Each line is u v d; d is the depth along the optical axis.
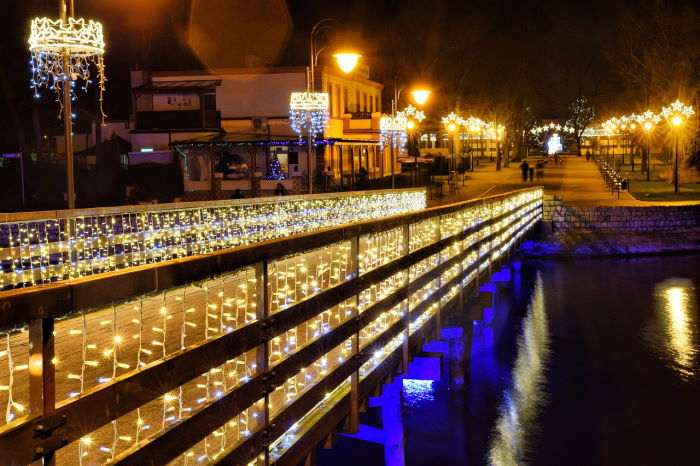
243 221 21.28
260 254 5.20
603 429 12.23
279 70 50.25
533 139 127.31
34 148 57.62
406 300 9.26
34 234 17.06
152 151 49.72
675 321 21.11
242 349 5.05
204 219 20.28
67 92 15.73
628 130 75.00
